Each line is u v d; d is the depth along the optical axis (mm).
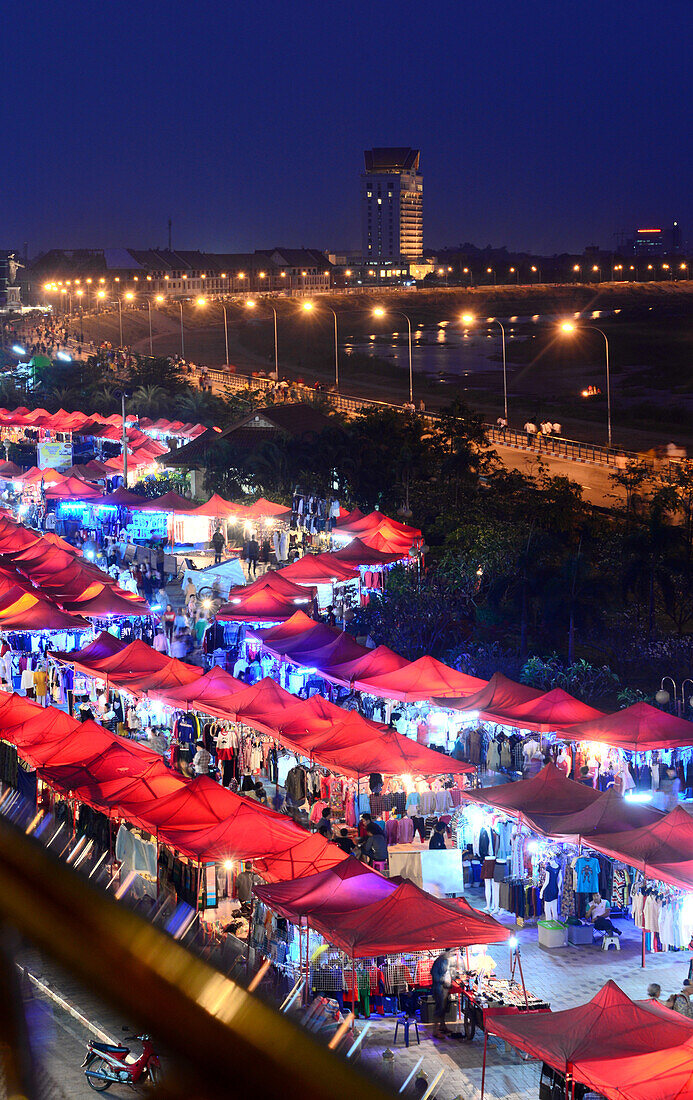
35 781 27219
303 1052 1531
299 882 20141
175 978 1546
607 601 50281
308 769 30578
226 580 53906
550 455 91688
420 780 28375
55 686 39375
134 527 67062
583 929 22688
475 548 55156
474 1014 18125
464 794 25609
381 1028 18328
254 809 22906
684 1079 13633
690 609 52312
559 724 31031
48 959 1580
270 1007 1565
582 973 21234
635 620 50500
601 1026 14898
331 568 49188
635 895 22328
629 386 160250
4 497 77438
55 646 41781
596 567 53969
